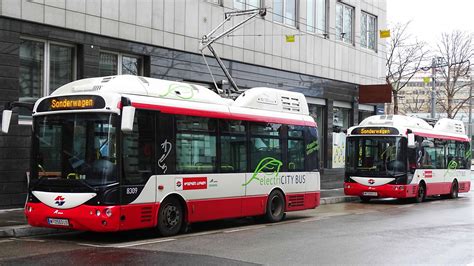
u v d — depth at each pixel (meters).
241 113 13.85
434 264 8.91
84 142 10.67
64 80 17.11
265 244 10.77
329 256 9.50
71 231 12.70
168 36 19.84
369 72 33.09
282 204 15.18
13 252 9.62
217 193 12.94
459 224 14.46
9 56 15.27
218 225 14.23
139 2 18.83
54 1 16.31
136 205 10.89
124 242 10.95
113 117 10.59
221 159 13.12
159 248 10.15
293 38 23.67
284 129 15.34
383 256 9.56
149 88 11.61
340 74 30.30
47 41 16.58
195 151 12.41
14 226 12.12
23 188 15.61
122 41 18.30
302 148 16.08
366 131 22.02
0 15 14.99
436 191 24.22
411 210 19.02
